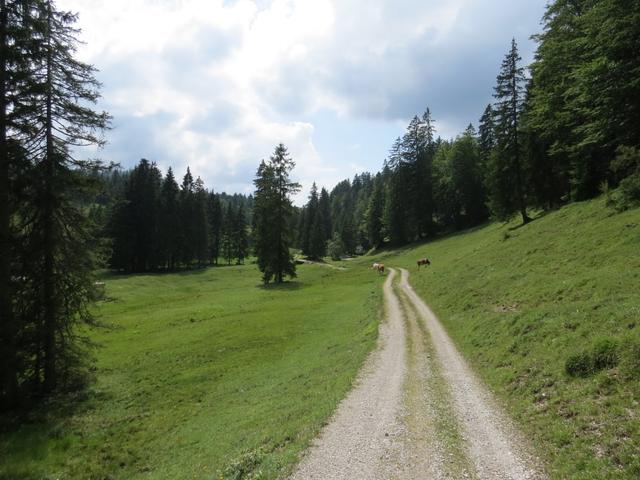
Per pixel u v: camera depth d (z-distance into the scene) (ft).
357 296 143.54
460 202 265.75
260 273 256.11
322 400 44.45
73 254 62.69
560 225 105.19
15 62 53.67
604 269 62.08
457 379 47.24
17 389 56.95
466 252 159.94
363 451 30.66
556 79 119.14
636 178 83.20
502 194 153.79
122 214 244.63
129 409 60.18
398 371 52.06
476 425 34.06
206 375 72.90
